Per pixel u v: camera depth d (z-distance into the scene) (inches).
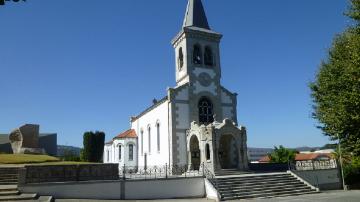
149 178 1135.0
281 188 1240.2
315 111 1098.1
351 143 886.4
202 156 1428.4
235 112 1736.0
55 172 1009.5
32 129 1865.2
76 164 1049.5
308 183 1314.0
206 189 1190.9
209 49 1769.2
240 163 1451.8
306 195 1198.3
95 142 1845.5
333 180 1501.0
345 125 848.3
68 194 978.7
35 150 1812.3
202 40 1750.7
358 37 845.8
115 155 2128.4
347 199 1047.6
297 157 3353.8
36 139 1867.6
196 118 1616.6
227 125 1453.0
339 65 957.8
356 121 823.1
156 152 1736.0
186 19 1825.8
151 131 1840.6
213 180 1195.9
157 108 1758.1
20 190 917.2
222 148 1609.3
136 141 2107.5
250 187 1197.1
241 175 1312.7
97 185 1026.7
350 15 837.2
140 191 1093.1
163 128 1654.8
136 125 2158.0
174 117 1571.1
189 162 1526.8
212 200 1104.2
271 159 2704.2
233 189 1163.9
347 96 839.7
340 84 938.1
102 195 1027.9
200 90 1667.1
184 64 1695.4
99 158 1843.0
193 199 1130.7
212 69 1726.1
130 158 2081.7
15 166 1084.5
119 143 2113.7
